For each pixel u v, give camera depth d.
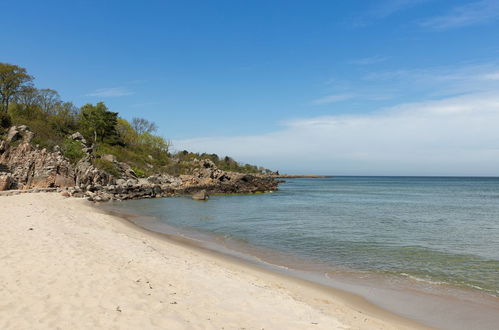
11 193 42.75
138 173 77.38
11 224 18.84
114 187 56.97
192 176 80.50
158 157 105.31
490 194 86.62
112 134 96.06
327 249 21.55
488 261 18.73
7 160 52.00
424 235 26.73
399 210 46.44
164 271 12.96
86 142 77.19
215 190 73.81
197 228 29.25
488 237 26.09
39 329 7.25
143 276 11.84
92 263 12.54
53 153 55.72
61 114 85.06
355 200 64.81
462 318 11.16
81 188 52.53
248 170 171.25
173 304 9.54
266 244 22.92
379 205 54.09
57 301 8.81
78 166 59.28
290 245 22.66
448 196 78.81
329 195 79.25
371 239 24.84
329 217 37.62
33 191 45.88
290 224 31.83
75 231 19.27
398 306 12.10
